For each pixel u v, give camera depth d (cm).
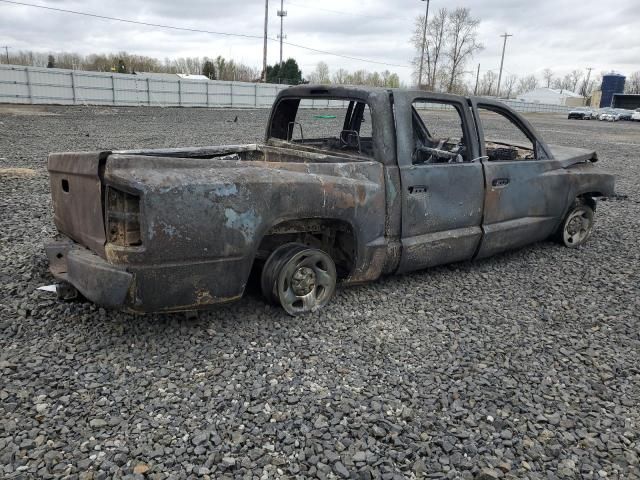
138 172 305
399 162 429
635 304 461
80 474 230
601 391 321
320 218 385
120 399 286
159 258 311
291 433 265
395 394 305
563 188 575
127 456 242
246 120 2612
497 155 585
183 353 336
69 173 352
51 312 383
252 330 370
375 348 359
